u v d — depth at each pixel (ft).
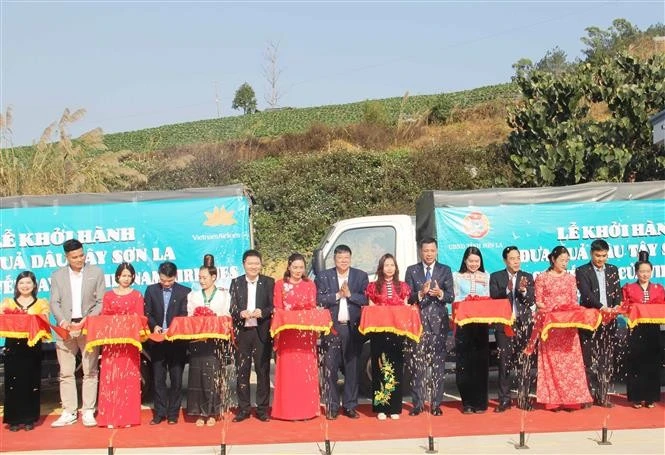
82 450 26.23
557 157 63.26
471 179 75.00
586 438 26.30
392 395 29.86
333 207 73.05
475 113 112.68
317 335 30.19
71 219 33.88
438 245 34.37
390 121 112.16
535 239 34.73
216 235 33.91
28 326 28.86
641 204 35.22
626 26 146.92
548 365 30.73
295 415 29.63
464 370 30.58
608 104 64.49
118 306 29.60
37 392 29.89
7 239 33.73
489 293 31.19
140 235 33.88
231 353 29.96
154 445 26.68
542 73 67.31
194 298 30.17
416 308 29.22
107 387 29.60
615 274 32.01
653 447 25.05
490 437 26.63
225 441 26.66
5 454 25.90
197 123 145.18
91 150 72.79
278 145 97.25
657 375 31.01
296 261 29.86
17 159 58.23
